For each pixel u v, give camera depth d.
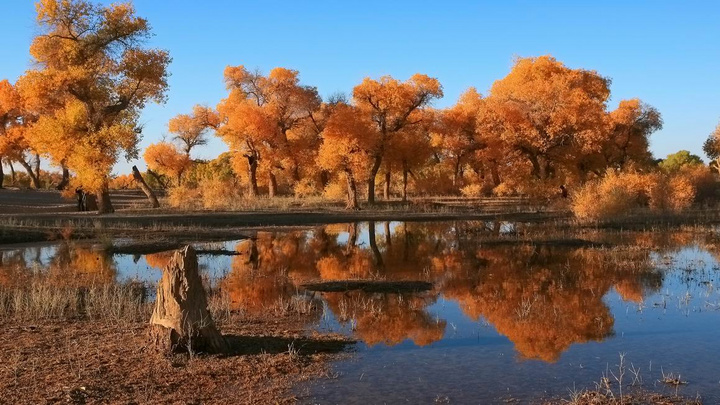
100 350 7.11
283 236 22.44
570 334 8.36
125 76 30.00
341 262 15.62
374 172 39.97
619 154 46.38
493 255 16.62
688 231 21.72
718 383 6.21
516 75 45.38
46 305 9.23
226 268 14.48
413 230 24.86
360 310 9.88
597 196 27.05
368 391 5.99
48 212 33.34
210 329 7.11
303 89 47.25
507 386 6.17
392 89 38.81
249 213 31.72
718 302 10.39
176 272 7.00
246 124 44.31
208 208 35.41
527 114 40.97
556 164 45.75
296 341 7.82
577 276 13.12
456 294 11.27
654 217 26.12
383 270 14.21
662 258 15.62
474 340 8.03
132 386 5.96
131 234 21.44
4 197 42.12
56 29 28.92
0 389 5.79
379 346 7.68
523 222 27.25
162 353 6.85
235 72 48.31
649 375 6.50
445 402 5.71
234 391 5.93
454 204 40.12
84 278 12.63
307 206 38.12
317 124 48.75
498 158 43.75
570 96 39.31
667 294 11.13
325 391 5.98
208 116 52.19
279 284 12.29
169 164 60.59
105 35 29.19
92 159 29.17
